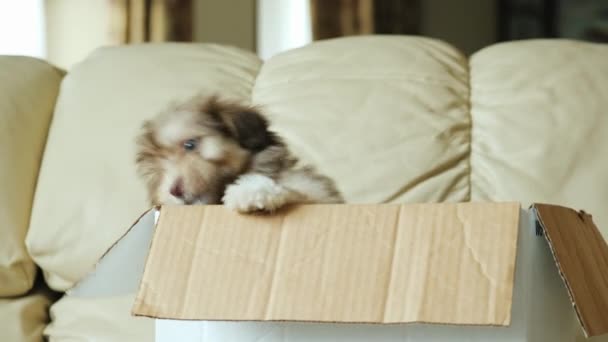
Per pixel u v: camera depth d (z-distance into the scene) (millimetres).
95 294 1381
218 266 1165
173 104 1673
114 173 1941
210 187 1402
